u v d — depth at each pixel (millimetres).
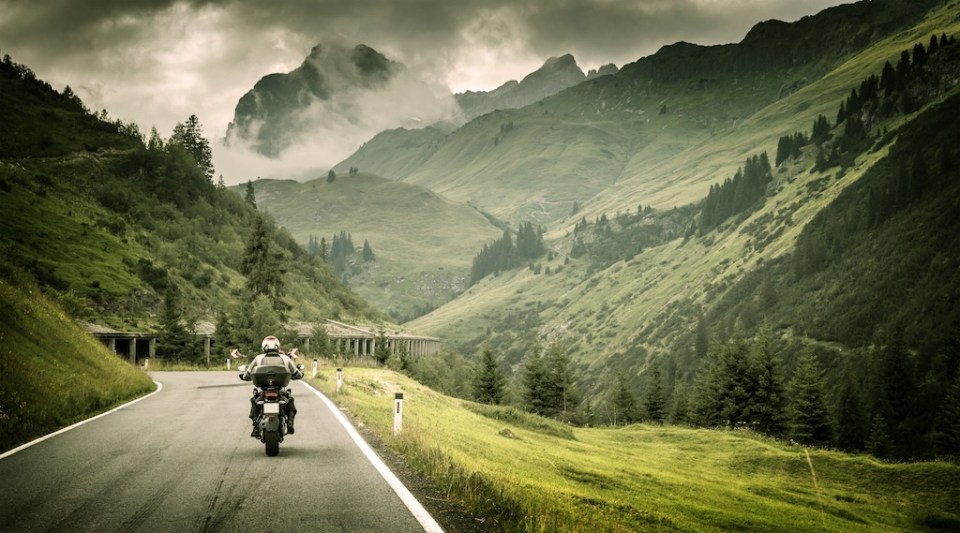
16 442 13523
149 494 8906
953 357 102500
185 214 169750
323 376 36062
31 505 8180
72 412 18344
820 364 143500
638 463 42406
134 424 16750
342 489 9398
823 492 43281
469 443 22562
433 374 111312
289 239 198750
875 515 37531
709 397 87188
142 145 197375
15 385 17344
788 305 180875
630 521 13953
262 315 80188
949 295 133750
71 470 10570
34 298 30703
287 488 9406
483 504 8922
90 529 7137
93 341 31656
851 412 84438
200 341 83000
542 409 93562
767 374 78250
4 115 185750
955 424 70750
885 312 146375
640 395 189125
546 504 10273
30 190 126438
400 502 8664
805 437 74312
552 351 97062
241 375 13484
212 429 15984
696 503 25562
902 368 97625
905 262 158000
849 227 196500
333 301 170125
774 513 28641
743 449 55312
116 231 128250
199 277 124938
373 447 13742
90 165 165625
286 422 13250
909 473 46344
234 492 9102
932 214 169500
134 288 101188
